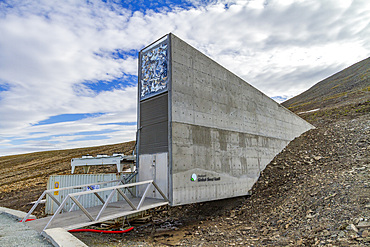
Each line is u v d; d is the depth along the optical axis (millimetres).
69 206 12719
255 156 13344
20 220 7277
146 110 10312
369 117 18984
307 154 14586
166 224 10609
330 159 12797
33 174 29844
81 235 8289
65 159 42125
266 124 14836
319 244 5438
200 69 10555
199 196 9445
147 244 7516
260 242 6582
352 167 10398
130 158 13305
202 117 10234
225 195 10758
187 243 7469
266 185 12453
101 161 13781
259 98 14562
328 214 6984
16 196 18266
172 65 9234
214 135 10711
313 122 26031
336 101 41188
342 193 7898
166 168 8867
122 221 10484
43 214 13062
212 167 10320
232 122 11984
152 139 9766
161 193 8453
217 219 10562
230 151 11531
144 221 11055
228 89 12070
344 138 15344
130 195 10773
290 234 6711
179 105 9266
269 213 9414
